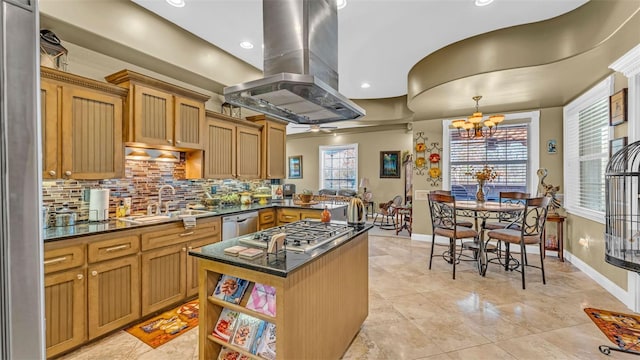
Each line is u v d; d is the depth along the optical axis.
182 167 3.49
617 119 2.89
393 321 2.52
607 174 2.42
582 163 3.90
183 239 2.75
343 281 2.03
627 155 2.60
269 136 4.46
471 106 4.62
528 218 4.68
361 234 2.26
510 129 4.91
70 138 2.24
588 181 3.73
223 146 3.69
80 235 2.02
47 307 1.87
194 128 3.20
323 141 9.02
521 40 3.01
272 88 2.00
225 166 3.72
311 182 9.26
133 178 3.00
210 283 1.68
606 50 2.61
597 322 2.47
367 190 8.06
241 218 3.44
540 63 2.92
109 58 2.85
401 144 7.88
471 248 4.14
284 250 1.66
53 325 1.90
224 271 1.59
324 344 1.77
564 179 4.36
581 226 3.83
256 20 2.97
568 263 4.14
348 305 2.12
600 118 3.42
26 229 0.71
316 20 2.16
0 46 0.67
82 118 2.32
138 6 2.73
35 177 0.73
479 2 2.63
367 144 8.31
